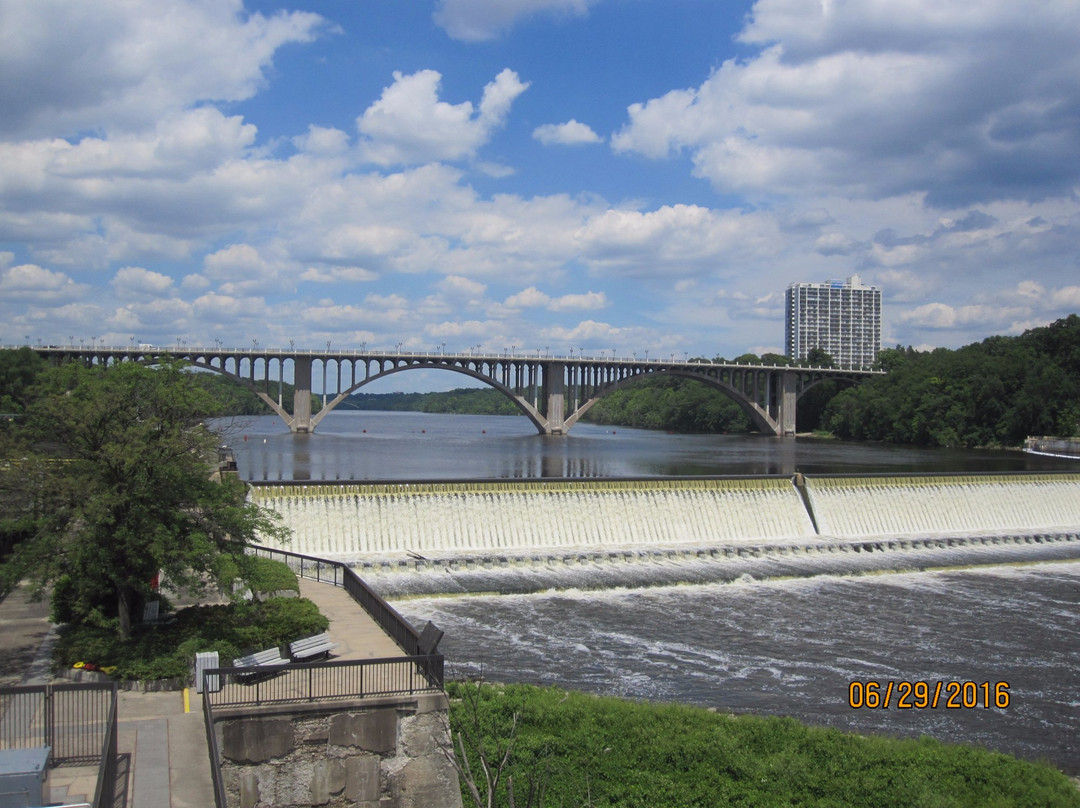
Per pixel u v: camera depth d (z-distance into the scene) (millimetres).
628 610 44312
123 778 20406
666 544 56938
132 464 27625
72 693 24250
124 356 144000
